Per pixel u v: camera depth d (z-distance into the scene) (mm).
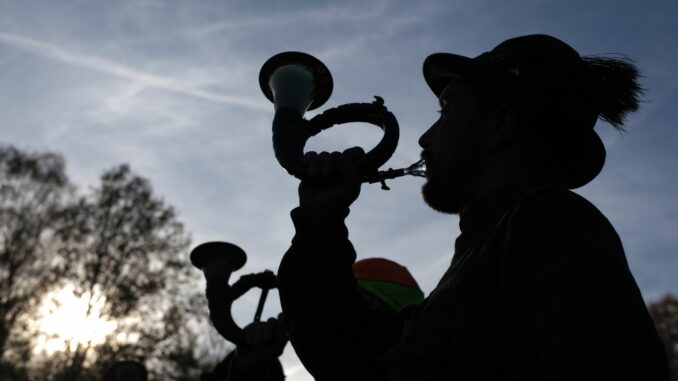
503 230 1156
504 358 1085
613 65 1479
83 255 26938
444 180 1411
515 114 1359
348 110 1675
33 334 26078
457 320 1138
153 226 27641
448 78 1536
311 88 1788
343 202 1574
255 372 3143
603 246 1013
